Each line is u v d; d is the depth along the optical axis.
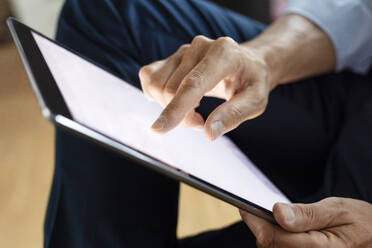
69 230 0.37
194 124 0.36
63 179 0.38
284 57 0.50
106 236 0.37
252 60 0.38
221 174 0.29
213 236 0.43
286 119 0.51
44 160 1.13
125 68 0.44
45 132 1.29
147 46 0.48
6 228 0.88
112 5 0.48
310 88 0.55
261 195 0.31
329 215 0.31
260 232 0.30
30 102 1.50
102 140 0.21
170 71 0.36
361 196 0.41
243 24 0.59
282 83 0.53
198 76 0.30
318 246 0.30
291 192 0.51
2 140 1.25
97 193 0.37
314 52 0.54
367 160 0.44
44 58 0.28
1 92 1.60
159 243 0.39
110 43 0.45
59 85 0.24
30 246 0.82
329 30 0.55
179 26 0.51
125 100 0.32
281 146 0.51
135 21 0.48
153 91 0.36
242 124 0.50
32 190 1.00
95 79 0.32
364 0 0.56
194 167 0.27
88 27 0.45
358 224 0.32
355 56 0.58
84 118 0.22
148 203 0.39
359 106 0.54
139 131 0.27
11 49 2.00
